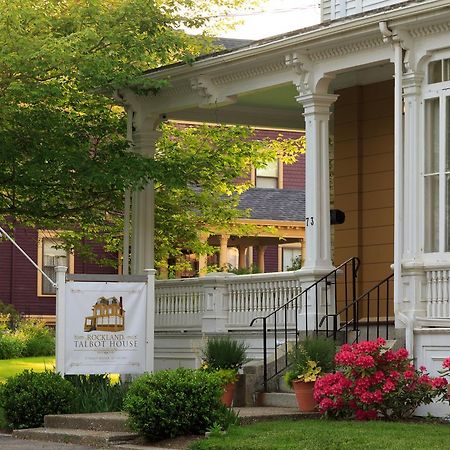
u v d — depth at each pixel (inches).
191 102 871.1
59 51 813.2
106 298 738.2
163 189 1023.0
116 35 855.1
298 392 671.1
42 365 1293.1
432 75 690.2
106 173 863.7
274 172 1731.1
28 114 863.1
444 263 671.1
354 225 839.1
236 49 802.2
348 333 760.3
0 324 1531.7
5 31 830.5
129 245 1003.9
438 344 658.2
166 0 938.1
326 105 763.4
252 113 973.8
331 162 921.5
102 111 919.0
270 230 1149.1
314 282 754.2
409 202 692.1
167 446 596.7
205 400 612.4
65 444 628.4
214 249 1087.6
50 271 1653.5
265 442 554.3
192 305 881.5
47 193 932.0
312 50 754.8
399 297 686.5
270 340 794.8
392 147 818.8
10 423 697.6
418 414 652.1
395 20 688.4
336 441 545.3
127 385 751.7
